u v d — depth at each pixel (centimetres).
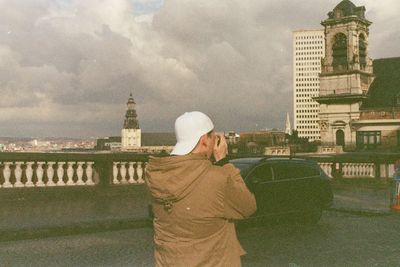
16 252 940
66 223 1191
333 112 9062
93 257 897
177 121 302
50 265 833
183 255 282
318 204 1333
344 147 8912
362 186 2616
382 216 1493
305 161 1362
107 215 1345
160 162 285
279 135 11906
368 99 9175
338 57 9194
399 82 9150
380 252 932
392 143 8488
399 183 879
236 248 293
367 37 9400
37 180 1662
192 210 279
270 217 1240
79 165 1761
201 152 297
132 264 844
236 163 1286
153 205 298
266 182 1248
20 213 1361
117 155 1839
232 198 283
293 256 896
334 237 1100
